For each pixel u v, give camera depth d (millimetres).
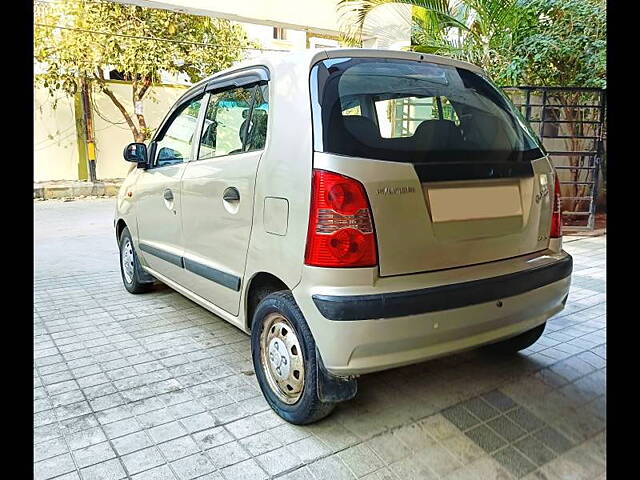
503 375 2805
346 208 1966
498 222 2264
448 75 2582
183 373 2936
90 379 2875
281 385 2424
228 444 2250
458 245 2154
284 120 2268
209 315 3912
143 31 11766
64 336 3518
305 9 8375
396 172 2031
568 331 3398
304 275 2070
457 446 2211
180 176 3254
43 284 4852
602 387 2633
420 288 2031
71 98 12859
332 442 2248
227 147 2812
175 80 13781
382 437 2275
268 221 2299
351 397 2240
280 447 2219
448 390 2656
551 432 2295
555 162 7211
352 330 1946
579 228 6875
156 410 2537
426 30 6746
